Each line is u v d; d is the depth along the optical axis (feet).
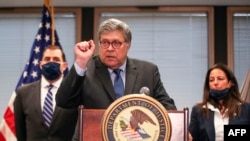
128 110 4.50
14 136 12.84
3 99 18.26
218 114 10.62
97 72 6.16
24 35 18.65
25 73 13.99
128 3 17.85
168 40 18.35
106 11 18.28
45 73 10.39
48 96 10.15
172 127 4.82
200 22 18.37
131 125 4.47
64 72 11.46
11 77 18.42
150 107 4.52
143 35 18.43
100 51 6.00
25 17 18.62
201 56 18.20
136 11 18.21
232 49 17.87
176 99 17.93
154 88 6.47
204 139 10.55
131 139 4.44
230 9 18.02
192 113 11.09
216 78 10.97
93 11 18.33
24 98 10.27
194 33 18.33
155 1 17.57
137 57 18.31
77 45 5.53
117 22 5.94
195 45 18.26
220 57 17.88
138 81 6.26
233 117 10.48
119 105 4.52
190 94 17.94
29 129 9.80
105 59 5.97
